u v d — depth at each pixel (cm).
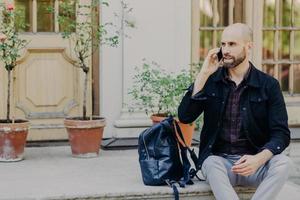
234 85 559
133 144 783
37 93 788
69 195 561
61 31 789
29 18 782
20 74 779
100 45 782
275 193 530
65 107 797
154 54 805
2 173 642
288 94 888
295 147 848
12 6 716
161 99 742
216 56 555
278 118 550
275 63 882
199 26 846
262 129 561
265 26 877
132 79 799
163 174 581
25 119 760
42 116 791
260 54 866
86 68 728
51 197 557
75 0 786
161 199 573
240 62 552
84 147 717
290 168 537
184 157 586
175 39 812
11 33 755
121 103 801
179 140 590
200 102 563
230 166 553
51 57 789
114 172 647
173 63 812
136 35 798
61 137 798
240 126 558
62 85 795
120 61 798
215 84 562
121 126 793
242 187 566
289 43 887
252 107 556
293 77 890
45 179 617
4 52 693
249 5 859
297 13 887
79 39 755
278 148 538
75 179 616
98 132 720
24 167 670
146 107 795
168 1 806
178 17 813
